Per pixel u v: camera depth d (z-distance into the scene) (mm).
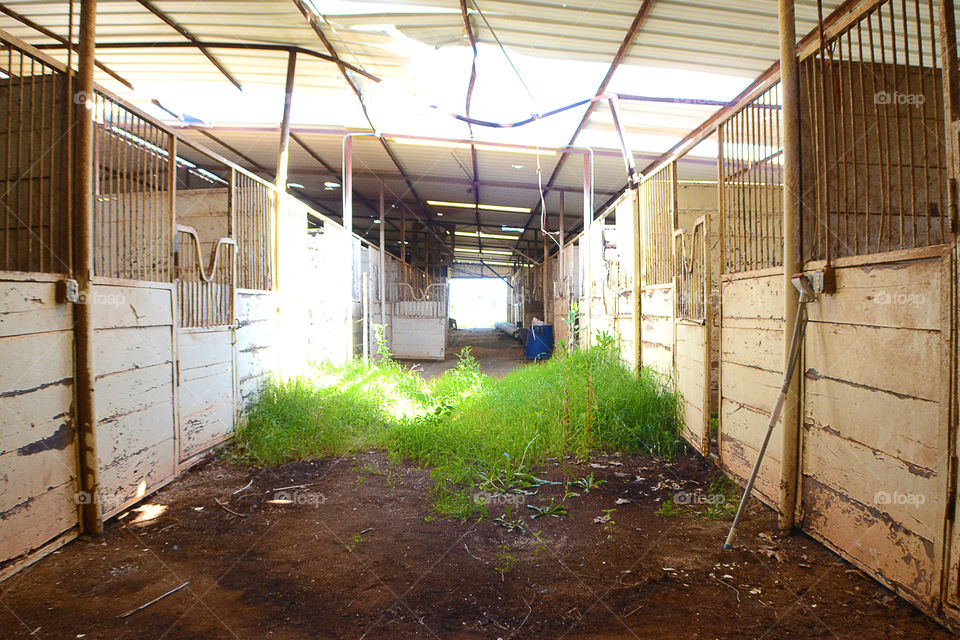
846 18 2523
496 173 11438
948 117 1947
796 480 2873
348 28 5574
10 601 2209
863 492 2383
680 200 5355
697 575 2445
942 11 1960
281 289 5699
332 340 7789
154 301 3447
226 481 3740
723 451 3855
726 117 3746
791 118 2840
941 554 1976
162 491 3523
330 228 7672
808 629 2018
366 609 2178
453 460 4141
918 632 1963
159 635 1996
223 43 6043
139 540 2809
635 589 2330
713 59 5734
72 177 2781
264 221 5449
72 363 2758
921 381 2057
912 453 2104
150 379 3414
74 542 2764
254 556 2643
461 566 2553
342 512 3223
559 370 7102
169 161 3652
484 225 18859
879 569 2295
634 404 4957
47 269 2771
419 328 12586
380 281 11570
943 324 1950
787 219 2863
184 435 3842
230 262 4582
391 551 2707
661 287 5367
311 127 8852
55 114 2801
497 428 4781
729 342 3746
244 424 4727
